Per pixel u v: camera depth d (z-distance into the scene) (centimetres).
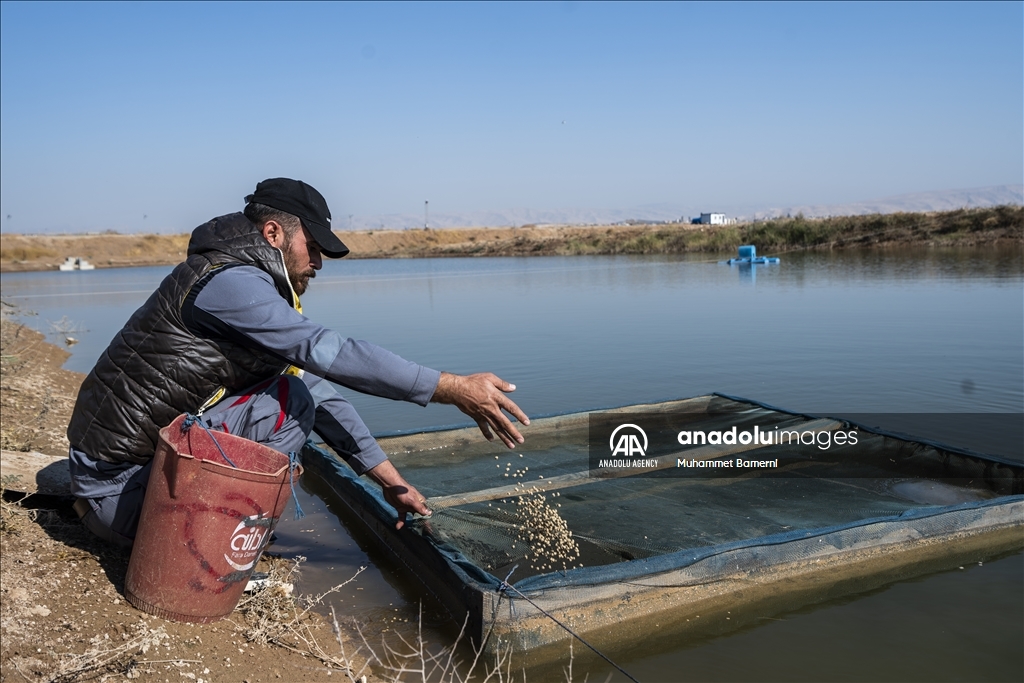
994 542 382
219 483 272
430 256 7162
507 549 354
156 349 280
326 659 285
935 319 1180
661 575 315
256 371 294
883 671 281
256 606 315
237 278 274
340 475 457
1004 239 3253
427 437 527
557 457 511
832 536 349
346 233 11169
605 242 5762
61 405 644
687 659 292
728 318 1284
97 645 261
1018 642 299
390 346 1097
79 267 7019
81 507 318
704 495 430
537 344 1076
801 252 3650
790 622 318
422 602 338
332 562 381
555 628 297
